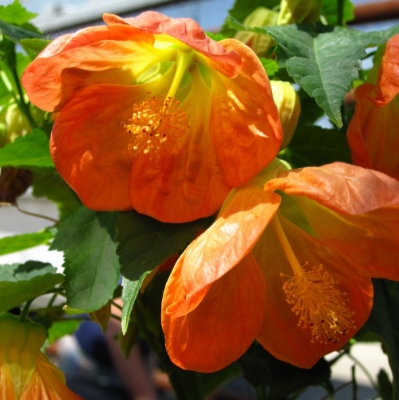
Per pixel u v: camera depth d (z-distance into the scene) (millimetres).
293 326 185
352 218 177
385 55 180
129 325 222
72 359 643
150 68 195
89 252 189
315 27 201
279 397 203
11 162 211
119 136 185
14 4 226
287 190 161
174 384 211
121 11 538
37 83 173
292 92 185
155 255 174
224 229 161
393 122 188
